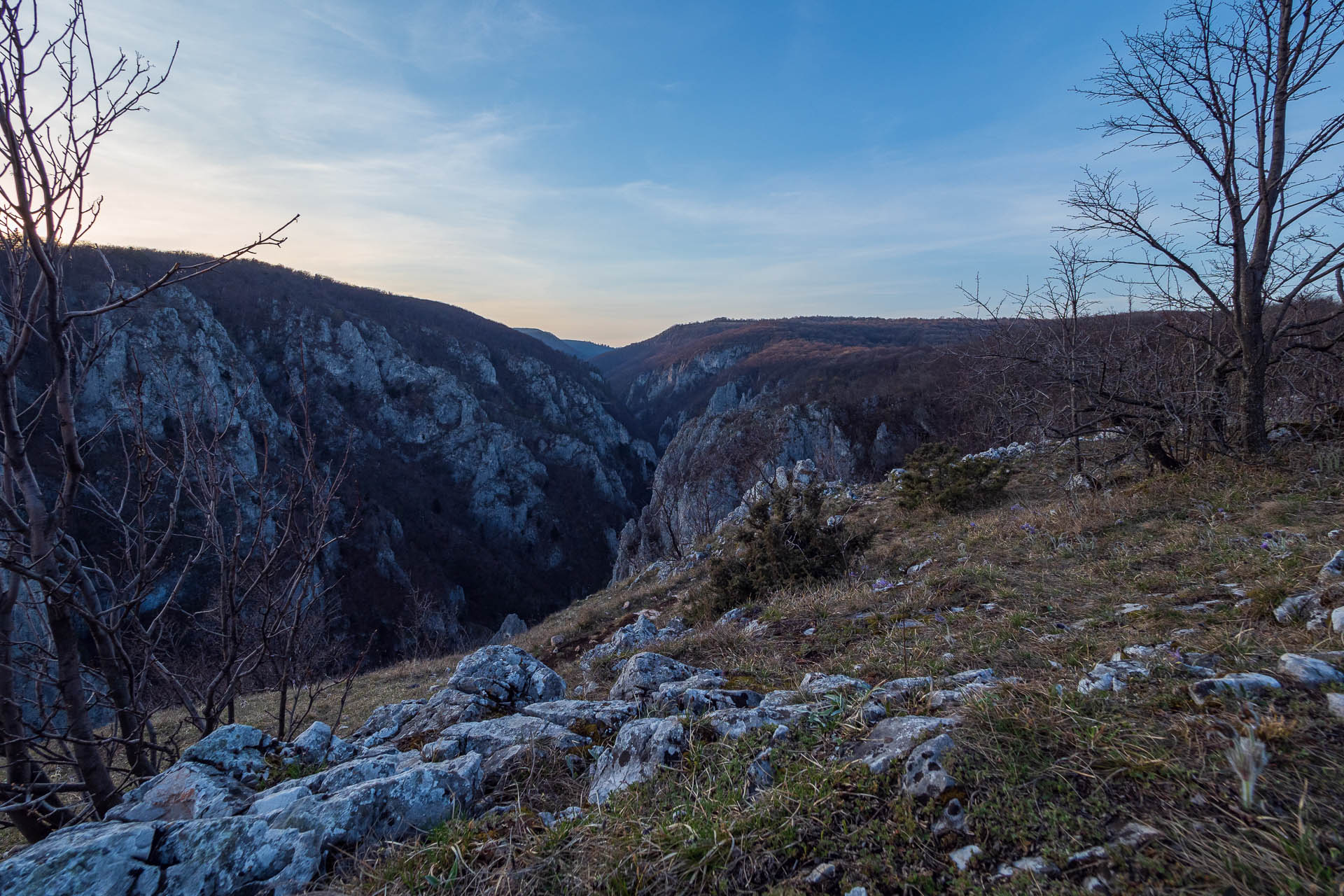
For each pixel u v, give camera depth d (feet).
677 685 13.93
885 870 6.31
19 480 10.21
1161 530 21.86
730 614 27.53
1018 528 26.94
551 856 7.34
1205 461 27.61
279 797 9.09
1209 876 5.45
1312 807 5.97
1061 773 7.09
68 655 10.47
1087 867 5.80
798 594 27.76
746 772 8.61
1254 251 26.00
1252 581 14.78
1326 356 31.32
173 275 10.59
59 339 10.20
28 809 10.30
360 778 9.99
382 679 46.26
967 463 39.11
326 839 7.79
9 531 10.43
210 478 13.28
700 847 6.97
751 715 10.30
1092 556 20.81
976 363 38.58
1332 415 26.91
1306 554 15.23
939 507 38.09
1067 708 8.41
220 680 13.15
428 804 8.89
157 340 180.45
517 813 8.57
